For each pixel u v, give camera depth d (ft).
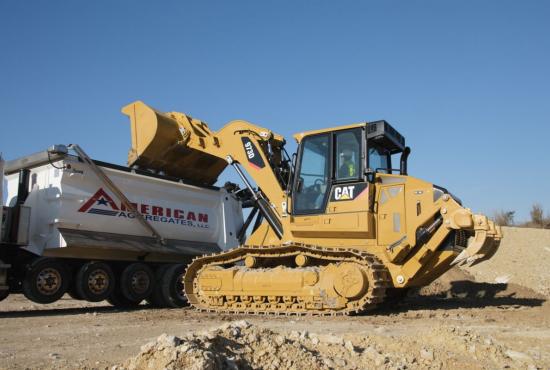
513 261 72.59
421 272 37.60
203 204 50.14
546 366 19.69
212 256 41.34
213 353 15.88
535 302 44.62
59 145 38.06
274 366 16.96
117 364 18.56
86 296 39.11
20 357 20.17
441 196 36.91
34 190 40.14
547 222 135.33
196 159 49.14
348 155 39.09
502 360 20.15
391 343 21.67
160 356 15.65
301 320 33.47
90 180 40.70
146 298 43.52
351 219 37.76
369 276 35.12
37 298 36.83
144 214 44.50
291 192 40.73
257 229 43.98
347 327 29.50
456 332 23.00
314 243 39.52
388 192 38.17
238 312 38.75
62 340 24.40
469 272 69.56
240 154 44.27
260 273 38.58
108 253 41.98
